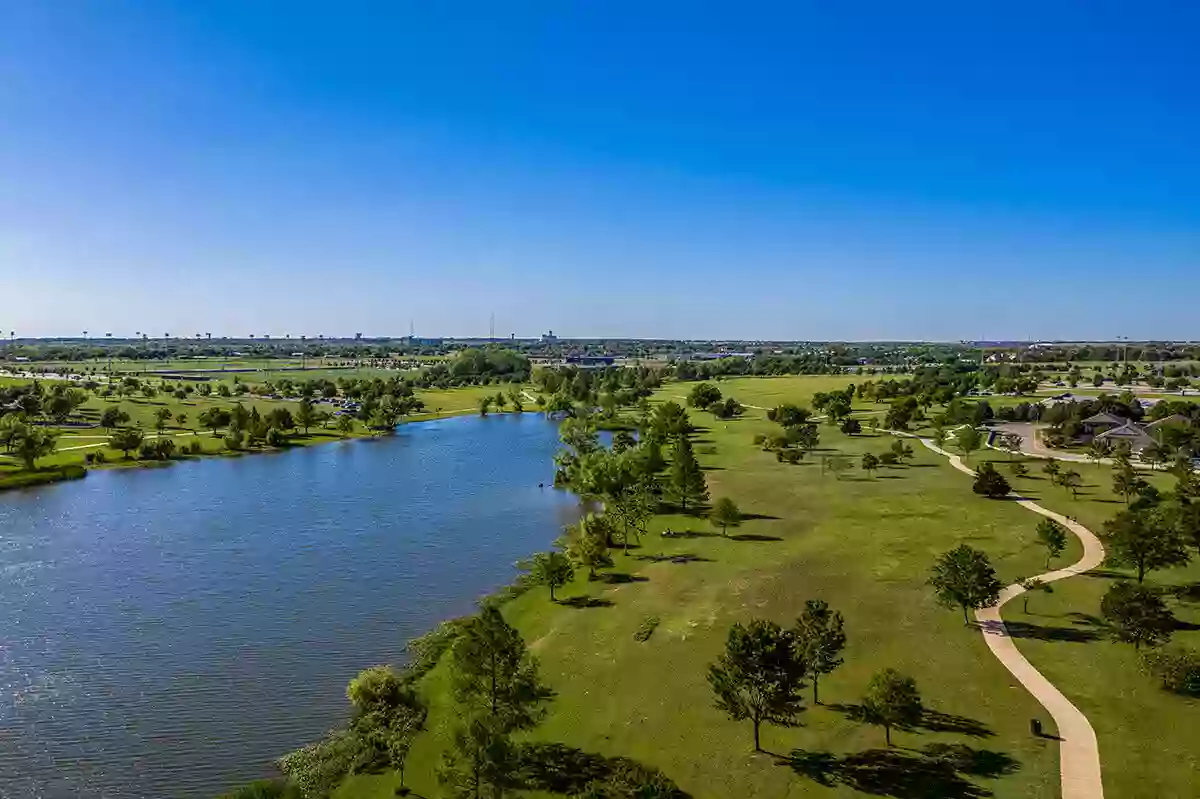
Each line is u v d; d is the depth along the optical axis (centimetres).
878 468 14762
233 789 5044
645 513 10719
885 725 5091
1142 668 5853
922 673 6000
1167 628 6188
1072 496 11944
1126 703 5425
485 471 16000
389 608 8200
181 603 8338
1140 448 15425
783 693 4912
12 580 9081
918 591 7844
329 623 7788
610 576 8881
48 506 12888
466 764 4866
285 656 7019
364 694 5803
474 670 5038
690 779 4750
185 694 6319
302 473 15875
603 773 4875
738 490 13162
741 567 8875
